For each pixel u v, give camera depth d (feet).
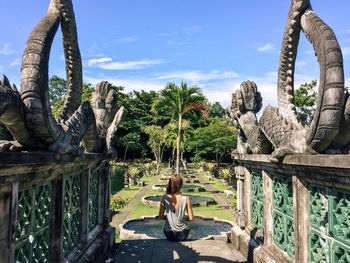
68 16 12.19
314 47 9.77
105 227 19.08
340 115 9.02
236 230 19.71
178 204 19.88
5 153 6.77
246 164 18.80
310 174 10.28
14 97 8.07
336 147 9.82
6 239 7.66
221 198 56.49
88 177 15.46
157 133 134.10
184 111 77.00
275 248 14.28
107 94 19.07
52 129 9.21
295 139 11.25
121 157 176.04
